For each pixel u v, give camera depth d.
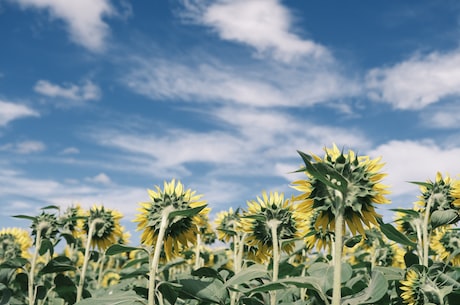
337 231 1.55
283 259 2.70
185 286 1.81
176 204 1.89
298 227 2.25
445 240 2.98
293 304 2.16
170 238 1.91
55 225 3.16
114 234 3.15
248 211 2.29
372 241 3.63
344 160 1.61
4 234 3.99
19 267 3.00
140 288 1.86
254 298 1.98
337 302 1.49
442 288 2.06
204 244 3.91
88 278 4.00
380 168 1.63
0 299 2.92
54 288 2.87
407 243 2.18
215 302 1.82
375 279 1.71
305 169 1.53
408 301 2.11
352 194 1.59
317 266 2.00
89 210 3.12
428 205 2.40
